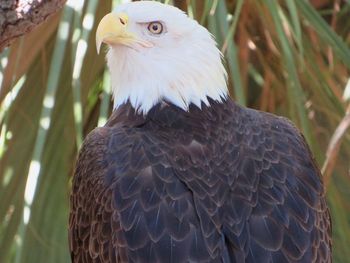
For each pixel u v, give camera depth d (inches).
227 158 431.5
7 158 574.2
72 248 450.9
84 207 436.8
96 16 537.6
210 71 463.5
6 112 534.0
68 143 575.2
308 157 447.8
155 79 461.4
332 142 496.7
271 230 412.8
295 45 563.2
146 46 461.7
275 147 442.0
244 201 418.0
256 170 428.5
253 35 574.2
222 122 452.1
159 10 461.7
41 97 564.4
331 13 629.3
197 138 440.5
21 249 506.0
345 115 522.6
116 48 464.8
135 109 462.3
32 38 529.0
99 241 421.7
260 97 611.5
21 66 532.1
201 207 414.0
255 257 406.9
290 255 409.4
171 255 403.5
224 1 516.4
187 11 530.6
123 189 421.1
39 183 574.9
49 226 578.6
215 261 403.9
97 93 578.9
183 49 461.7
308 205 425.7
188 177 422.0
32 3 405.1
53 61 498.9
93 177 434.9
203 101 460.1
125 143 439.2
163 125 453.1
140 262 404.2
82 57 489.4
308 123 547.2
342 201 610.9
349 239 602.5
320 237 424.5
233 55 506.9
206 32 466.0
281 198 422.0
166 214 411.8
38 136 497.0
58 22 531.5
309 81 567.5
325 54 592.1
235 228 411.5
